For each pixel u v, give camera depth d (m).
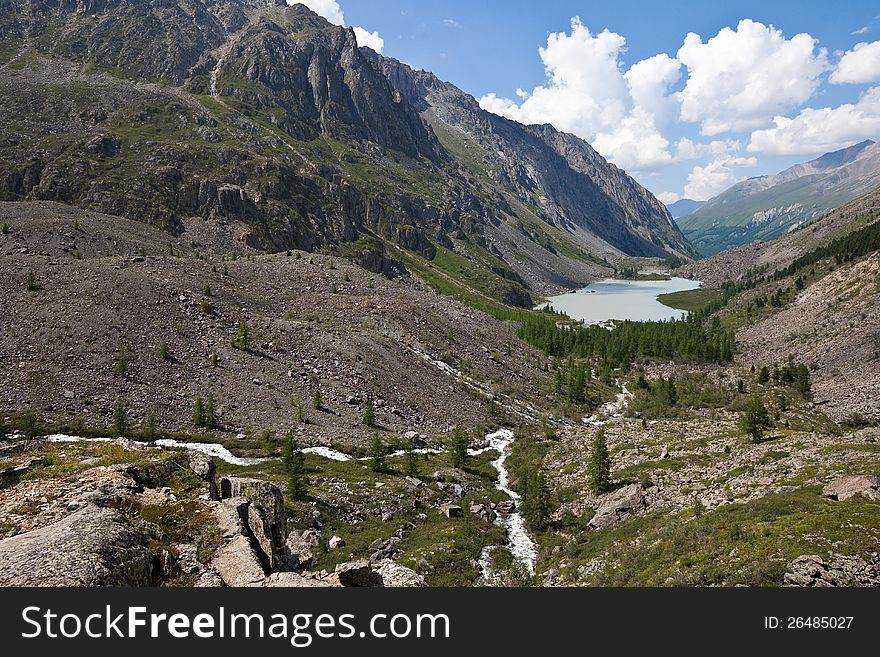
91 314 93.31
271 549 24.08
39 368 80.31
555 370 156.00
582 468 73.38
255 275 150.62
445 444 91.06
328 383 100.00
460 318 168.00
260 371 97.44
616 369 170.12
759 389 129.62
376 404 98.88
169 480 27.64
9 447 35.34
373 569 23.84
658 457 68.62
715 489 50.22
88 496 23.17
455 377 123.31
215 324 106.56
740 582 25.55
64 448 32.16
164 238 181.00
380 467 74.06
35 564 16.38
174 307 106.06
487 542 55.12
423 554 48.81
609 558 41.78
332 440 82.00
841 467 44.06
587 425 113.94
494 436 101.31
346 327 125.44
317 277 162.88
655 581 30.31
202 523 23.25
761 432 69.62
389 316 140.50
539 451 88.38
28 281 96.69
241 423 82.19
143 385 83.81
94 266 110.81
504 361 146.50
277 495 29.17
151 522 22.33
